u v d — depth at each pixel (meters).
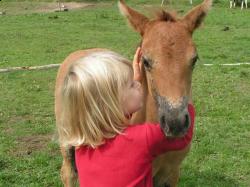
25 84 11.06
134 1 28.16
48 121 8.57
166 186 4.72
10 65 12.95
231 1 27.53
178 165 4.54
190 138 3.46
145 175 2.77
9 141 7.56
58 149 7.31
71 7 28.06
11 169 6.61
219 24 21.14
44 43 16.47
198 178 6.34
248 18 23.02
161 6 4.55
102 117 2.66
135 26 4.15
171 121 3.42
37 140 7.69
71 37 17.77
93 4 29.05
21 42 16.67
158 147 2.87
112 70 2.69
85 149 2.78
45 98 10.01
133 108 2.84
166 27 3.86
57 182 6.25
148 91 4.11
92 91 2.65
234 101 9.63
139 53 4.06
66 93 2.71
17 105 9.49
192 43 3.79
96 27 20.28
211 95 10.04
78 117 2.69
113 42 16.73
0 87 10.80
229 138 7.69
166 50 3.68
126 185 2.71
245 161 6.82
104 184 2.71
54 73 12.16
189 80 3.79
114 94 2.68
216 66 12.59
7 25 20.80
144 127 2.80
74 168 5.29
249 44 16.20
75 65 2.75
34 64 13.09
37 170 6.59
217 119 8.52
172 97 3.55
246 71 12.09
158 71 3.67
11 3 29.22
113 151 2.71
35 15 24.00
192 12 4.10
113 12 25.17
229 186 6.17
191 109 3.73
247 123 8.30
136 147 2.72
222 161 6.80
